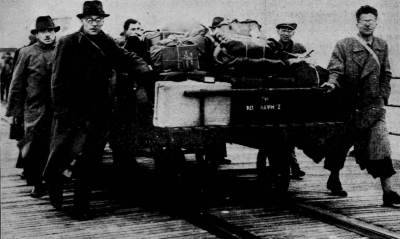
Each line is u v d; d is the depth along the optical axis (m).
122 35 8.98
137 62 5.35
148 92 5.45
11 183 6.97
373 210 5.48
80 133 5.09
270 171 5.84
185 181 5.83
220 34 5.61
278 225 4.92
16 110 6.36
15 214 5.37
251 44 5.37
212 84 5.20
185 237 4.53
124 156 6.39
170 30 5.99
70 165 5.06
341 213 5.36
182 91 5.08
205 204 5.71
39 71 6.21
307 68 5.58
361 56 5.69
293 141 5.42
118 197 6.07
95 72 5.12
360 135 5.74
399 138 11.58
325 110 5.62
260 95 5.33
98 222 5.05
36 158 6.16
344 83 5.75
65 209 5.57
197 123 5.16
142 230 4.76
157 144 5.18
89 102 5.12
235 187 6.09
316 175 7.44
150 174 7.13
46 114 6.19
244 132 5.22
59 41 5.05
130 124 5.77
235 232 4.64
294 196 6.12
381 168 5.62
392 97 15.98
